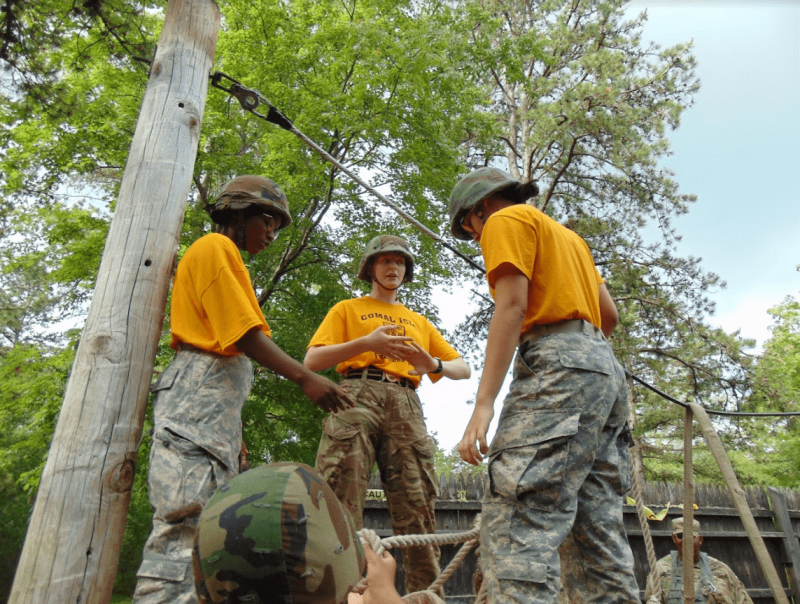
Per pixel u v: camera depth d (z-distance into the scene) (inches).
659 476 857.5
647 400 745.6
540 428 73.5
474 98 506.6
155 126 106.7
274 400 407.2
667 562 234.4
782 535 338.0
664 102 643.5
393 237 146.9
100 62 372.8
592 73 645.3
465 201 95.6
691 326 665.6
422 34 422.3
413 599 74.6
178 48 113.9
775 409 691.4
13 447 420.8
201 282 90.8
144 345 93.4
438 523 282.4
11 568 599.8
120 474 85.7
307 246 448.8
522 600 66.7
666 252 669.9
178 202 103.4
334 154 431.2
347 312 138.1
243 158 402.9
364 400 125.0
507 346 76.8
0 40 265.4
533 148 698.8
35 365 407.8
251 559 35.4
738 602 220.8
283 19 431.8
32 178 414.0
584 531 79.4
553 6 719.1
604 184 687.7
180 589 72.3
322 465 121.5
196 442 80.8
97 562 80.7
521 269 79.0
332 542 38.1
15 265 443.2
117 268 96.0
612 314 98.8
